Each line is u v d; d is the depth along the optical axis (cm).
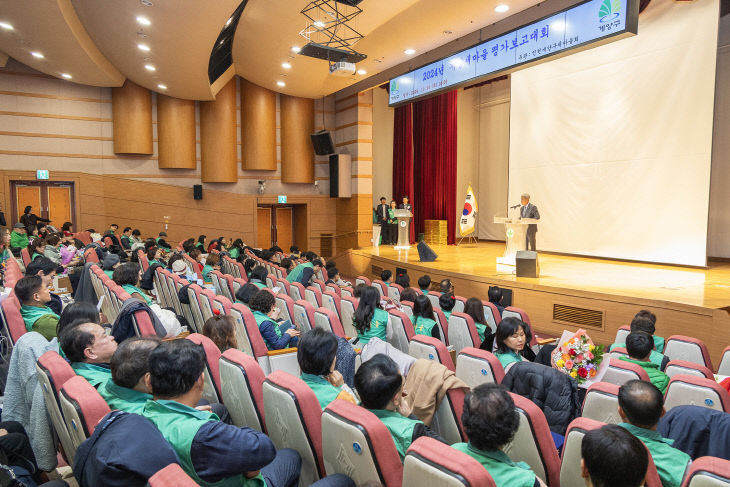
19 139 1323
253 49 1150
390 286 697
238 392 234
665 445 188
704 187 909
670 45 948
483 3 849
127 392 193
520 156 1258
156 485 132
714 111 892
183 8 787
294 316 489
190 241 1077
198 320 518
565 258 1124
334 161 1595
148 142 1443
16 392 246
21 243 1037
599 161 1082
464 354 298
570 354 299
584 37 687
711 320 570
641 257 1014
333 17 879
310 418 195
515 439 211
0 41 1016
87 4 815
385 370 194
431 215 1723
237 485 177
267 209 1705
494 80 1698
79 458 154
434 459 143
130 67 1186
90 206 1402
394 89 1119
